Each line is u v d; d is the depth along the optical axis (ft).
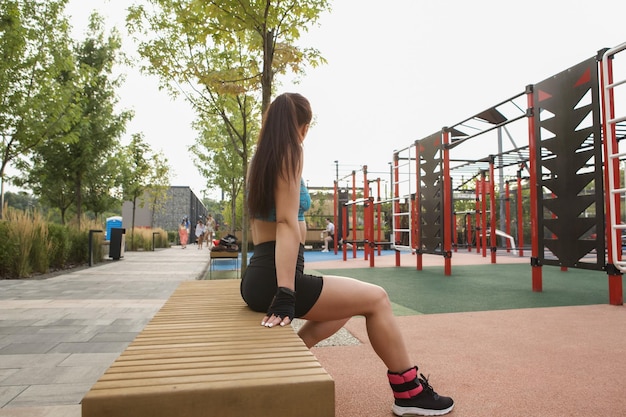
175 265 35.55
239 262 38.78
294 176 4.97
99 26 43.14
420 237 29.63
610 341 10.21
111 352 10.07
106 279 25.08
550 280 23.35
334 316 5.34
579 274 26.55
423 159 29.35
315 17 14.30
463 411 6.17
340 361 8.79
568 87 17.37
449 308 14.85
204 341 3.98
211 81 16.92
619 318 12.90
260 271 5.27
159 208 96.53
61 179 42.55
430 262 37.32
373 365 8.50
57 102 30.66
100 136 42.68
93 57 41.88
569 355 9.07
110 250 42.32
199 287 8.35
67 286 21.95
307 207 5.56
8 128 29.43
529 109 19.57
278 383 2.86
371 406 6.41
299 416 2.87
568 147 17.30
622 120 14.94
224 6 13.70
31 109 29.60
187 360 3.38
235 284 8.87
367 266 33.45
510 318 12.97
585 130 16.52
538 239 18.84
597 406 6.39
